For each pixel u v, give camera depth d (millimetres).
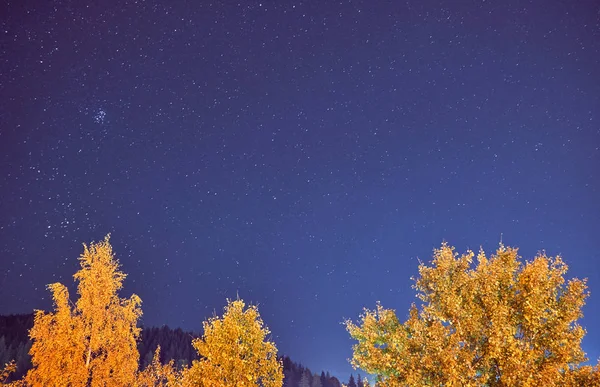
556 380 11656
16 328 84125
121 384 18922
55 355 17656
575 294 12836
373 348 14531
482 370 12492
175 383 15609
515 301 13148
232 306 16750
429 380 12703
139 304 20594
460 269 14805
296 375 105500
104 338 19344
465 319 13062
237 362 15250
